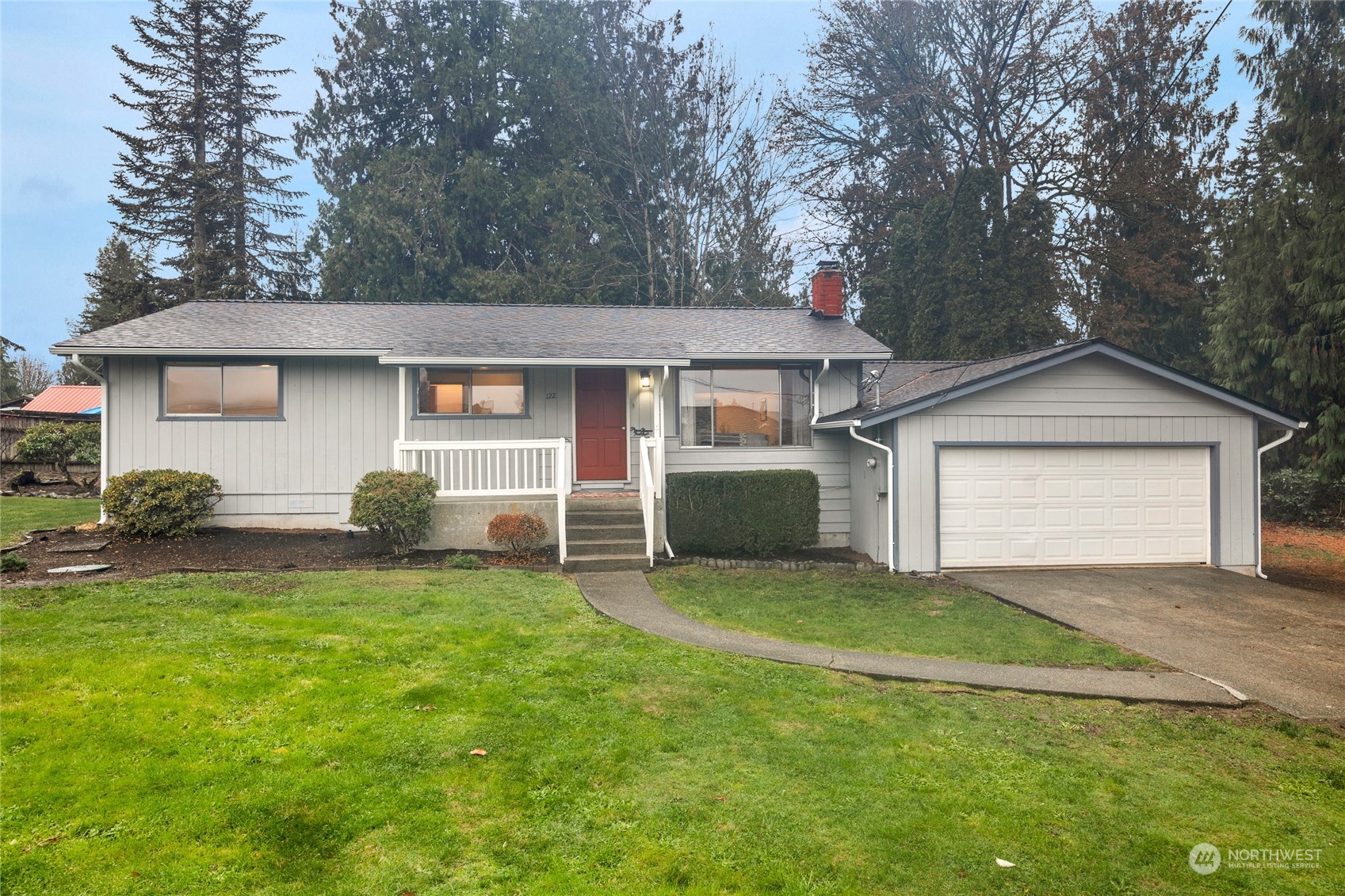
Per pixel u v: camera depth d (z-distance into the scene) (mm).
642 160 29516
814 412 14320
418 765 4684
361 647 6762
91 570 9602
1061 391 12070
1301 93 14758
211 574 9562
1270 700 6219
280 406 13430
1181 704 6113
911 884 3674
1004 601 9758
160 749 4742
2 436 22438
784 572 11320
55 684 5637
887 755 5020
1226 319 17969
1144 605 9547
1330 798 4637
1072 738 5391
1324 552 14797
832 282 16703
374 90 29750
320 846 3834
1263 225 16406
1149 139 26891
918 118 29000
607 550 11398
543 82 29547
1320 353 15609
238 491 13305
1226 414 12375
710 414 14367
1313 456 17000
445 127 29359
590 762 4793
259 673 6047
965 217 23828
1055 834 4129
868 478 12938
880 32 29469
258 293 29172
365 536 12859
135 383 13016
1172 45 26188
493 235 28703
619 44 30203
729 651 7156
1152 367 12023
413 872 3652
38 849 3701
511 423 14211
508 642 7145
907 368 16531
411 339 13758
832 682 6383
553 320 16000
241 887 3500
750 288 29812
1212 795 4629
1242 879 3771
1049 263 26203
